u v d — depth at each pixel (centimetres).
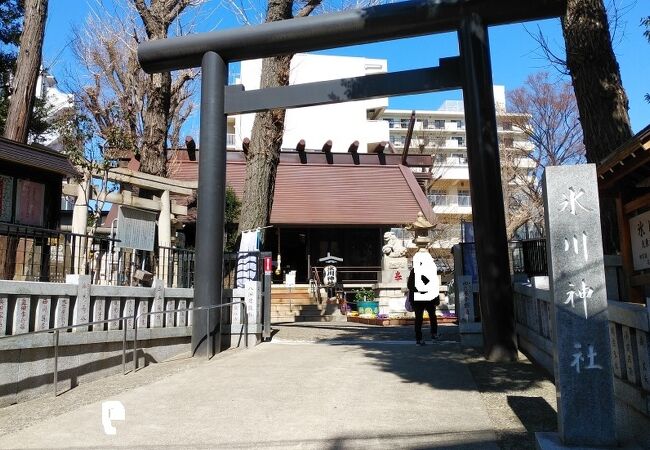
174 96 1808
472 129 910
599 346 387
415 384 677
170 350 965
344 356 897
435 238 3150
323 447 448
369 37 1017
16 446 461
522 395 609
